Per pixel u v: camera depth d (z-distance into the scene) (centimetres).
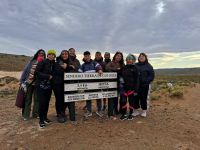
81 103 462
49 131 302
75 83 327
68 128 310
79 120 344
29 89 349
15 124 336
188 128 332
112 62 361
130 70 342
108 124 327
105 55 384
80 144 268
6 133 304
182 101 525
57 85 319
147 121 346
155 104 481
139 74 354
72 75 323
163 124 338
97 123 331
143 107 365
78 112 391
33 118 360
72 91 327
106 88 351
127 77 342
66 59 325
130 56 340
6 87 848
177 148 270
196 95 591
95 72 341
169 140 288
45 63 311
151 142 279
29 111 353
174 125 339
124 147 264
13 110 425
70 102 331
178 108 451
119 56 358
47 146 265
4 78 1026
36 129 311
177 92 547
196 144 287
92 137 285
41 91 310
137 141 278
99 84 346
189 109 450
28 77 346
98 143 271
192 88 713
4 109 435
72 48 354
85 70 348
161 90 633
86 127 315
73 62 353
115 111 372
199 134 316
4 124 339
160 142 280
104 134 293
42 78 309
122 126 321
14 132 305
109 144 269
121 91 348
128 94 344
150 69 358
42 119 315
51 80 318
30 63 350
